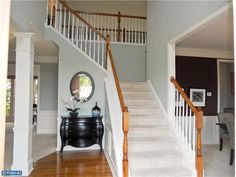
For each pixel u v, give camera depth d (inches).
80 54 184.1
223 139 189.2
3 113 29.7
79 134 170.7
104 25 250.2
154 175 111.1
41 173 124.1
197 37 155.3
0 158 29.6
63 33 182.4
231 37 154.6
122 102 114.8
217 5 93.0
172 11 141.7
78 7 284.7
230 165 142.0
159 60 167.3
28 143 125.6
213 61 212.2
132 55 225.8
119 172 110.6
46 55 248.2
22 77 125.6
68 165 137.9
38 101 253.4
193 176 112.8
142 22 236.4
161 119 153.2
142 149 130.8
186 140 123.7
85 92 183.0
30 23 127.4
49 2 179.5
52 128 255.0
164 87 157.3
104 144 178.1
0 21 29.0
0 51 29.0
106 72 184.4
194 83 207.0
